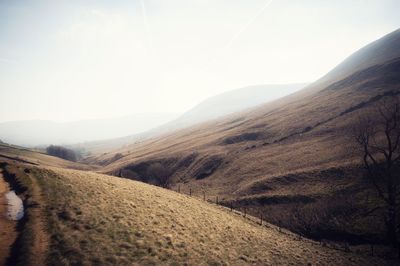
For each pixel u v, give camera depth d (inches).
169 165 3868.1
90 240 785.6
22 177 1168.8
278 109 5708.7
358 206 1627.7
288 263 1018.7
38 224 805.2
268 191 2129.7
